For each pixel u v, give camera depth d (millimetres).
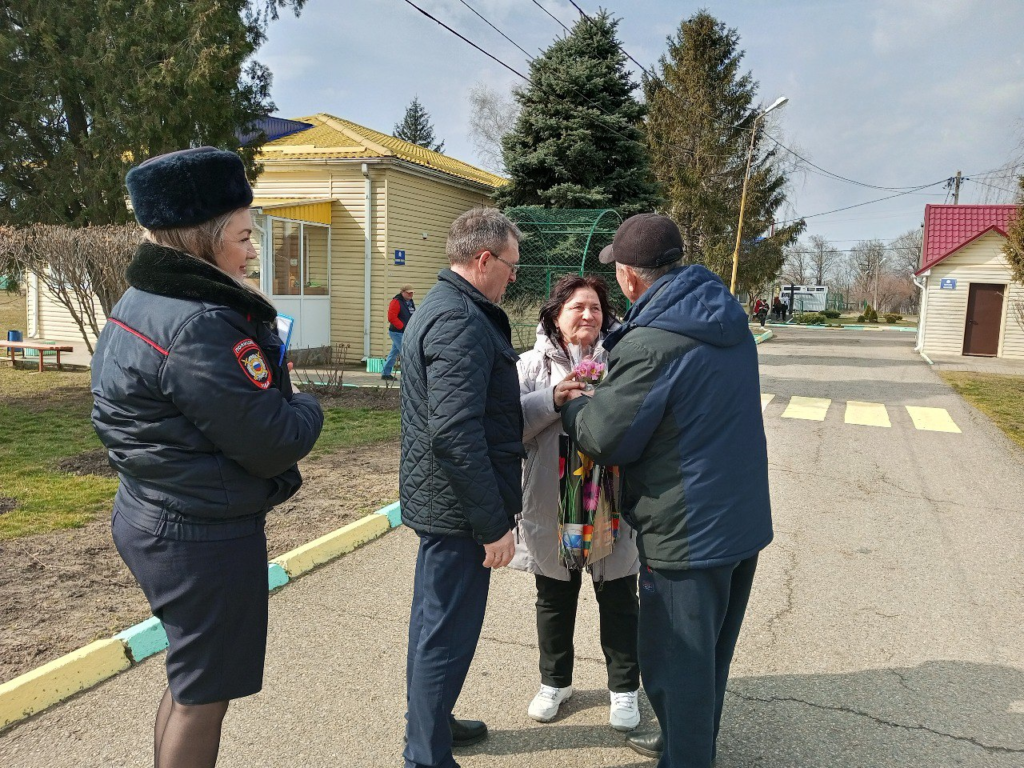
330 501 5551
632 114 18375
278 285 14547
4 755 2584
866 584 4332
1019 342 20891
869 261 73938
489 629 3701
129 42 10859
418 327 2271
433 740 2311
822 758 2672
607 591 2809
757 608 3984
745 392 2199
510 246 2332
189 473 1754
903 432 9086
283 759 2625
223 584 1827
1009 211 22547
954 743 2764
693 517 2123
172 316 1730
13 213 11219
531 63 18375
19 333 13766
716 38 25312
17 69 10977
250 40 12641
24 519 4898
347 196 15641
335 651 3402
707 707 2215
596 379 2578
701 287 2207
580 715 2949
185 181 1757
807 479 6832
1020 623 3816
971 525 5488
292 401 2033
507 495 2344
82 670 3027
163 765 1887
